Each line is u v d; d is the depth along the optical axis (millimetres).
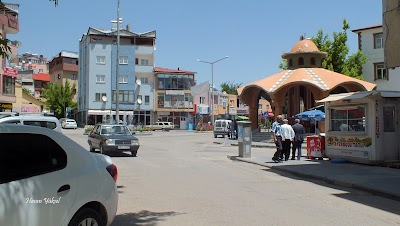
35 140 4992
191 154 24594
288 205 9133
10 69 50031
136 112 75250
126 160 19609
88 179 5289
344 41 46062
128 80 74312
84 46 77188
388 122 16312
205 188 11430
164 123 71000
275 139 18391
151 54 76750
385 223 7520
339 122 18172
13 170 4656
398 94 16172
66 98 81938
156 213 8141
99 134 22438
